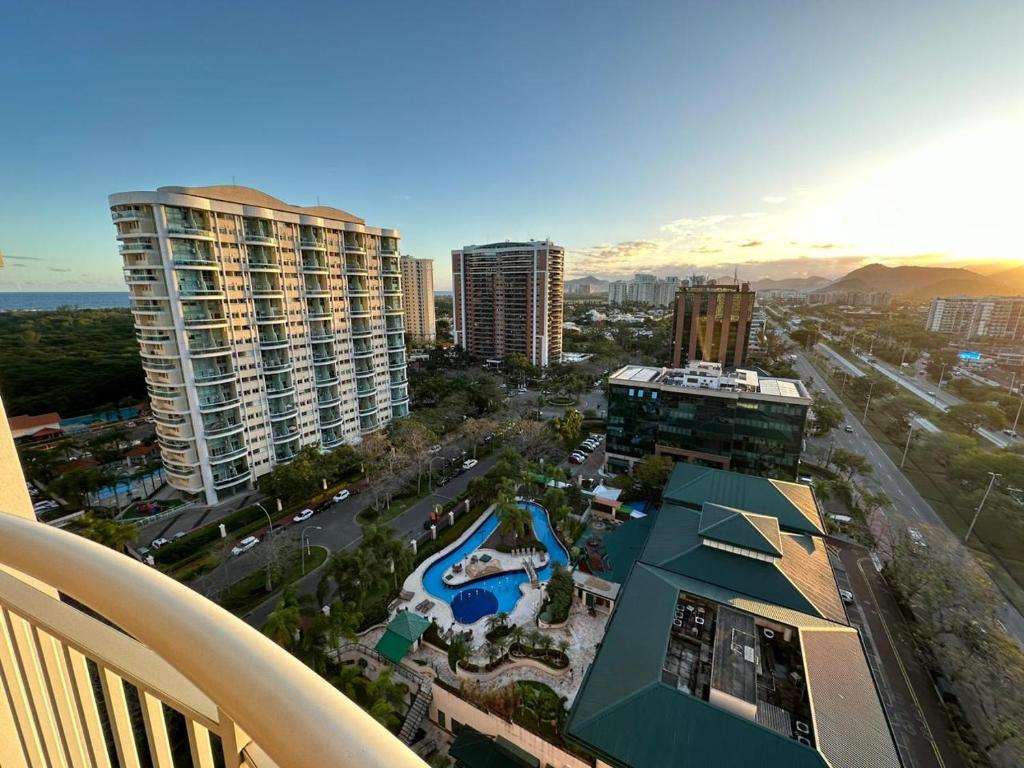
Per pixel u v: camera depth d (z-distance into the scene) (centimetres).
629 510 4003
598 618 2816
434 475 4850
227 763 242
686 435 4531
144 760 1434
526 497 4231
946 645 2395
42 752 357
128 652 286
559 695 2272
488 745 2047
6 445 397
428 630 2681
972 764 1992
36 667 338
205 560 3378
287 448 4806
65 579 257
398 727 2138
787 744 1581
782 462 4206
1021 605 2970
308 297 4897
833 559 3428
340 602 2422
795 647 2088
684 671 1927
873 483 4662
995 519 3731
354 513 4144
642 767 1602
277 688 171
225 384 4275
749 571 2448
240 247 4247
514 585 3180
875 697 1816
